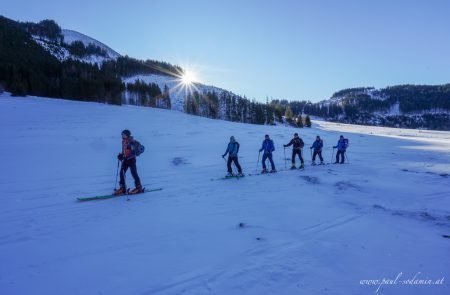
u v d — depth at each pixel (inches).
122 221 268.5
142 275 170.6
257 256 192.4
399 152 1104.2
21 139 900.6
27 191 403.5
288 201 335.0
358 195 366.3
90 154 746.2
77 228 251.4
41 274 173.6
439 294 151.1
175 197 358.9
